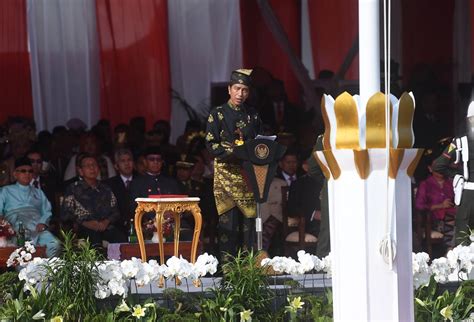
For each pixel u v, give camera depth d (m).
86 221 39.81
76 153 45.34
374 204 20.89
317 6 53.12
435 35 53.06
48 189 42.66
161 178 41.03
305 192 41.31
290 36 53.16
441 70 52.84
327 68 53.12
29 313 25.58
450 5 53.09
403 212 21.05
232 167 32.00
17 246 35.78
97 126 47.03
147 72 51.97
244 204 31.83
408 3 52.97
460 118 50.72
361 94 21.17
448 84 52.44
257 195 30.69
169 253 34.34
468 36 53.09
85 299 26.00
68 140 45.47
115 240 40.00
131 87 51.88
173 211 30.20
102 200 40.22
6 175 43.03
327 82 50.28
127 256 34.19
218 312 26.16
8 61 50.62
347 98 20.64
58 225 40.62
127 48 51.88
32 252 32.28
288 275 29.73
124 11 51.88
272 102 49.34
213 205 41.19
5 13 50.56
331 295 26.62
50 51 51.12
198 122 48.53
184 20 52.56
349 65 48.78
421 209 42.94
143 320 26.03
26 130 45.56
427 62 52.97
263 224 42.09
